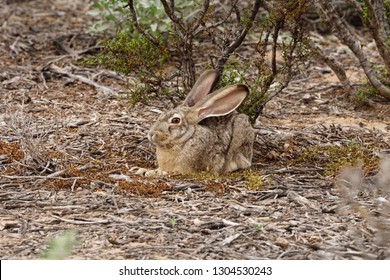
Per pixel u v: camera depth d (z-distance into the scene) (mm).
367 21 15203
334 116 16250
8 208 10773
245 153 12758
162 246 9641
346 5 22000
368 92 17078
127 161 12992
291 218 10523
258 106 13625
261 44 13719
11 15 23125
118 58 13320
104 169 12391
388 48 15438
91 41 20469
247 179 11984
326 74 18922
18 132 13266
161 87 13438
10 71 18312
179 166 12266
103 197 11156
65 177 11844
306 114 16344
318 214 10703
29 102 16344
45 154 12438
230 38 14000
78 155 13156
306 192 11516
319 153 13594
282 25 13172
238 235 9891
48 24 22375
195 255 9406
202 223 10227
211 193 11398
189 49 13453
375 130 15188
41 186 11539
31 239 9836
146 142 13875
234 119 12664
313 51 13812
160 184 11570
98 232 10031
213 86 12852
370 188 11656
